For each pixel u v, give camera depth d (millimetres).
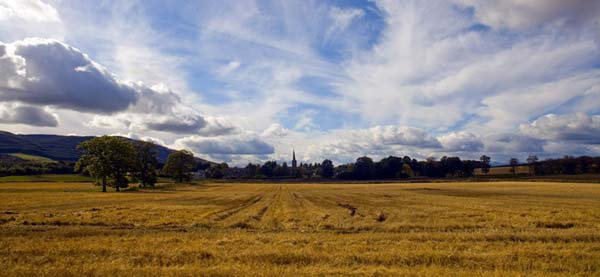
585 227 24125
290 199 58625
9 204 42031
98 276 11547
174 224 26094
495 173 182875
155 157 111500
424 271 11961
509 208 37000
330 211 37156
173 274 11602
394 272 11852
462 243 17031
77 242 17438
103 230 22062
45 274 11703
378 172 192000
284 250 15328
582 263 12945
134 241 17875
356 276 11492
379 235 20156
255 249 15703
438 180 159000
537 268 12508
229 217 31547
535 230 22281
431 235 19734
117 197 60469
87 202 46938
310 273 11688
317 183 163125
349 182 169750
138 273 11727
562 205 40594
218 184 149000
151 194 72875
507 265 12891
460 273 11586
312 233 21562
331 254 14477
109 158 87000
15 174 145750
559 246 16125
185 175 144250
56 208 37625
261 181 186375
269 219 30781
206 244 17125
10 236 19688
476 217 29453
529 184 108938
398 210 36750
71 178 139750
